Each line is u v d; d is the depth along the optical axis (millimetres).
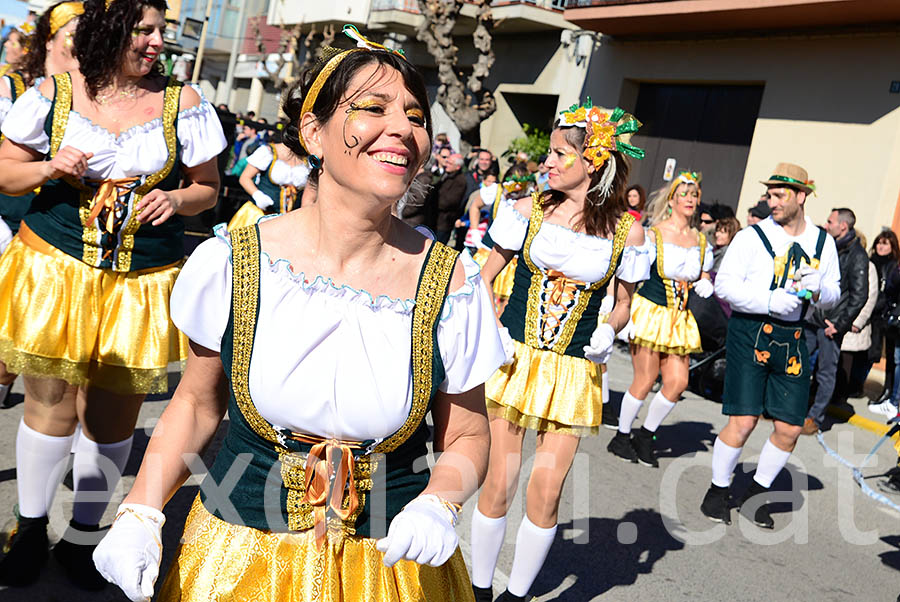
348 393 1664
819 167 11578
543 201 3463
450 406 1819
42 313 2916
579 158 3338
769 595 4082
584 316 3420
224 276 1679
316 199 1749
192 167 3172
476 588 3326
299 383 1654
